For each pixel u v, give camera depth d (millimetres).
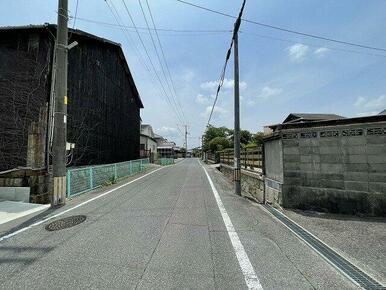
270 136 6891
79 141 12047
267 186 7199
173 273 2949
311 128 5801
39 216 5672
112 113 17109
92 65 13797
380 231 4344
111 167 11602
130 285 2703
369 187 5168
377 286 2680
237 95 9164
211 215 5473
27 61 9758
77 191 8273
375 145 5125
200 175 15414
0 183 7473
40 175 7797
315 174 5727
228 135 54219
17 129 9414
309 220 5035
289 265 3141
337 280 2795
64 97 7227
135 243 3879
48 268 3123
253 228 4566
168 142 74875
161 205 6465
